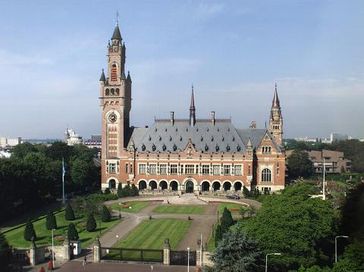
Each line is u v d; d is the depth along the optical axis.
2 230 132.50
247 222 108.81
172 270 97.44
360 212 86.12
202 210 162.12
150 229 131.75
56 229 134.12
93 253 105.56
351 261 72.81
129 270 97.31
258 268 84.06
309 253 88.75
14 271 95.50
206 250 106.12
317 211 97.69
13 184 159.75
